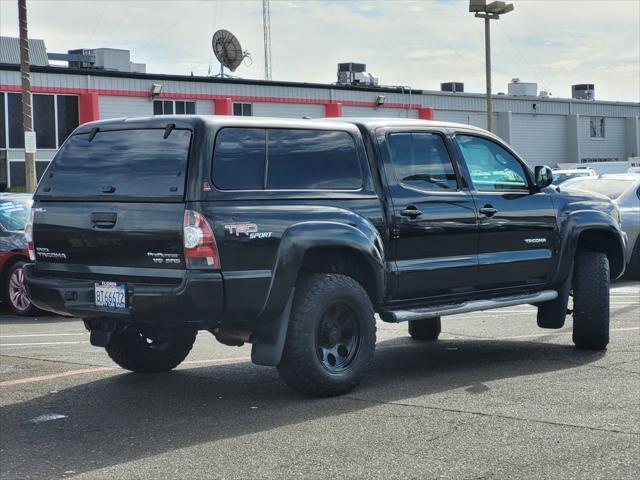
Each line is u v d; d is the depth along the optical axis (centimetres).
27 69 2197
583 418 606
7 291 1264
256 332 652
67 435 579
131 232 623
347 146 704
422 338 964
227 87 4359
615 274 916
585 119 6412
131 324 648
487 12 3641
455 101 5500
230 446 548
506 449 536
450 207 759
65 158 682
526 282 825
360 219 686
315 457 523
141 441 562
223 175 618
